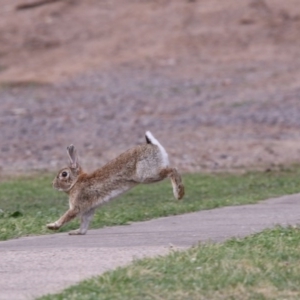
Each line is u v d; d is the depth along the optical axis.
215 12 53.66
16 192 24.14
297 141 34.66
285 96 42.06
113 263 12.48
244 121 38.19
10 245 14.45
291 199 20.25
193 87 44.06
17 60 50.53
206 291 10.80
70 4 56.69
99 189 15.26
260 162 30.66
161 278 11.20
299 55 48.50
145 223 16.73
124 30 52.75
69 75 47.25
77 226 16.34
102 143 34.88
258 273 11.40
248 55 48.84
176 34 51.62
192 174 27.98
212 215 17.55
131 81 45.44
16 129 37.34
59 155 32.88
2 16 56.00
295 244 12.91
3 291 11.14
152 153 15.13
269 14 53.12
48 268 12.32
